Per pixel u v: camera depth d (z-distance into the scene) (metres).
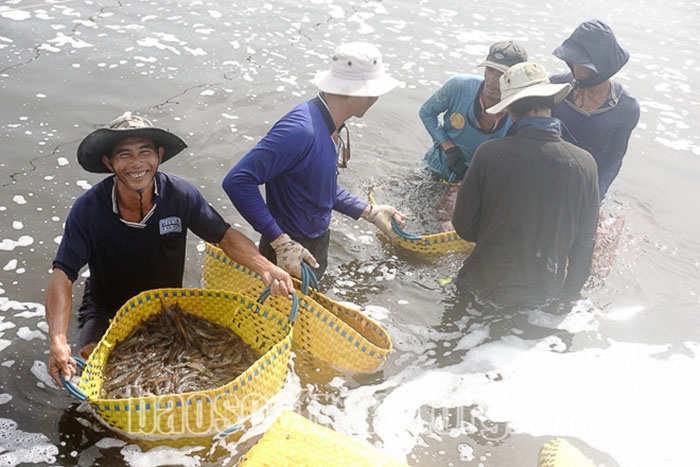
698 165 6.24
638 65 8.25
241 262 3.67
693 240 5.20
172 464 3.09
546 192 3.85
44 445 3.14
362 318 3.81
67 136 5.71
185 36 7.73
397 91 7.02
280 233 3.81
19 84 6.39
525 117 3.88
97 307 3.80
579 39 4.43
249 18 8.40
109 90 6.46
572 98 4.74
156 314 3.68
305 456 2.88
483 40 8.44
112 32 7.64
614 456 3.37
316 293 3.87
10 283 4.18
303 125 3.70
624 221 5.34
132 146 3.17
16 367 3.58
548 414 3.59
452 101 5.15
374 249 4.82
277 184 3.95
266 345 3.67
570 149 3.86
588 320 4.29
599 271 4.71
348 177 5.55
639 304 4.48
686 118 7.08
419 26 8.69
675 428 3.56
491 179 3.94
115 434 3.23
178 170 5.42
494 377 3.81
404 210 5.18
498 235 4.05
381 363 3.71
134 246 3.55
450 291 4.45
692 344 4.17
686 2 10.73
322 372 3.72
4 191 4.98
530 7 9.84
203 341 3.59
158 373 3.39
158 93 6.50
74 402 3.40
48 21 7.74
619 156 4.88
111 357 3.42
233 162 5.59
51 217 4.79
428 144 6.18
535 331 4.17
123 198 3.38
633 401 3.72
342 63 3.78
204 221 3.64
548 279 4.12
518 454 3.34
